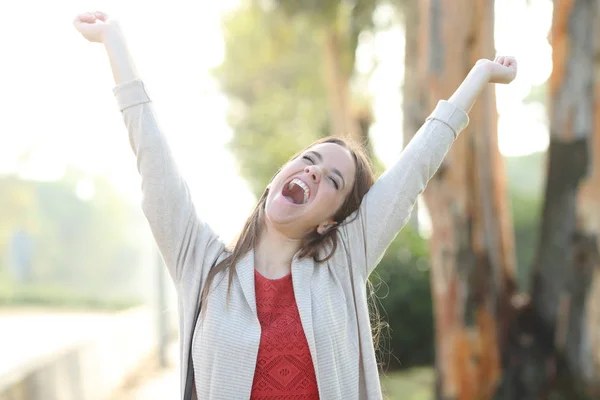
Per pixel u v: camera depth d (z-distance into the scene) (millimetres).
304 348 2324
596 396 5934
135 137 2420
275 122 21609
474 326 6418
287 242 2516
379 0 11594
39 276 34719
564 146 6277
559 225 6277
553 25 6375
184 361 2375
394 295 9984
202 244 2461
